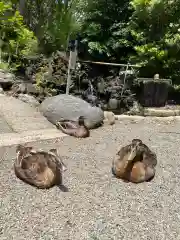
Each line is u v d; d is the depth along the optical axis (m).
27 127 1.62
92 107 1.81
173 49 2.65
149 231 0.81
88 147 1.42
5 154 1.24
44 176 1.00
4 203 0.89
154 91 2.34
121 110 2.26
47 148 1.35
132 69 2.50
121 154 1.12
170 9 2.68
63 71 2.30
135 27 2.79
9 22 2.55
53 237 0.76
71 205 0.91
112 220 0.85
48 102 1.84
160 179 1.13
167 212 0.91
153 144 1.53
